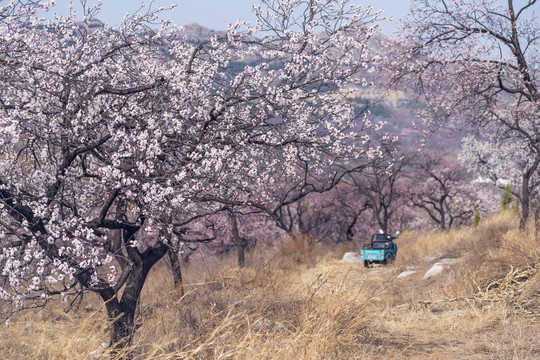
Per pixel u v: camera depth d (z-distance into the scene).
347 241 60.06
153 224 9.99
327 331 10.47
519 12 26.31
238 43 10.66
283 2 10.67
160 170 10.34
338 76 10.79
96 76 9.79
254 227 42.31
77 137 9.76
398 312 16.95
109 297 10.77
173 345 9.49
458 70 27.34
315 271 31.14
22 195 9.41
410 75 28.64
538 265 17.09
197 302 12.04
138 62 10.84
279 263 27.92
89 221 10.12
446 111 29.19
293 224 58.00
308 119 11.43
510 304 15.12
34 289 8.35
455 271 21.97
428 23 28.05
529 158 50.91
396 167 56.81
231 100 10.78
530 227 21.70
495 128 32.34
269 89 10.12
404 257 38.53
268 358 8.51
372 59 10.91
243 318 10.64
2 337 11.27
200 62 11.38
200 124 10.64
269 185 11.84
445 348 12.02
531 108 28.20
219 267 27.94
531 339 11.98
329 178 12.02
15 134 8.01
